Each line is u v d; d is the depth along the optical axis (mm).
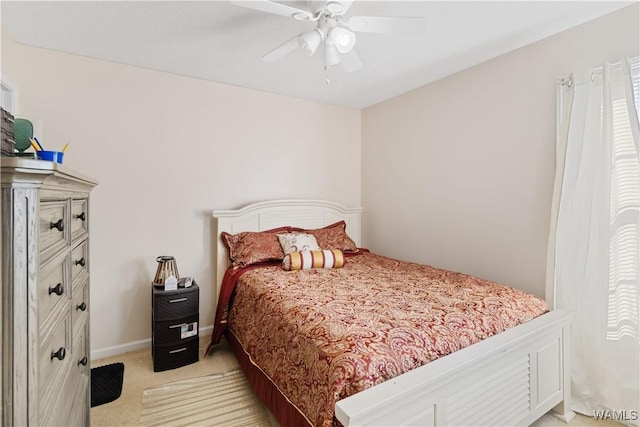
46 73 2344
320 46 2295
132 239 2684
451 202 2914
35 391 765
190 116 2912
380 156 3717
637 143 1778
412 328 1471
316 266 2752
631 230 1812
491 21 2006
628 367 1808
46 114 2354
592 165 1955
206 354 2623
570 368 1898
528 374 1626
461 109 2803
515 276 2438
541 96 2254
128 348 2680
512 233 2451
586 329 1963
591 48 2002
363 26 1667
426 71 2799
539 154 2275
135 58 2516
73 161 2451
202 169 2982
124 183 2641
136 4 1807
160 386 2166
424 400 1210
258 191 3297
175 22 1998
